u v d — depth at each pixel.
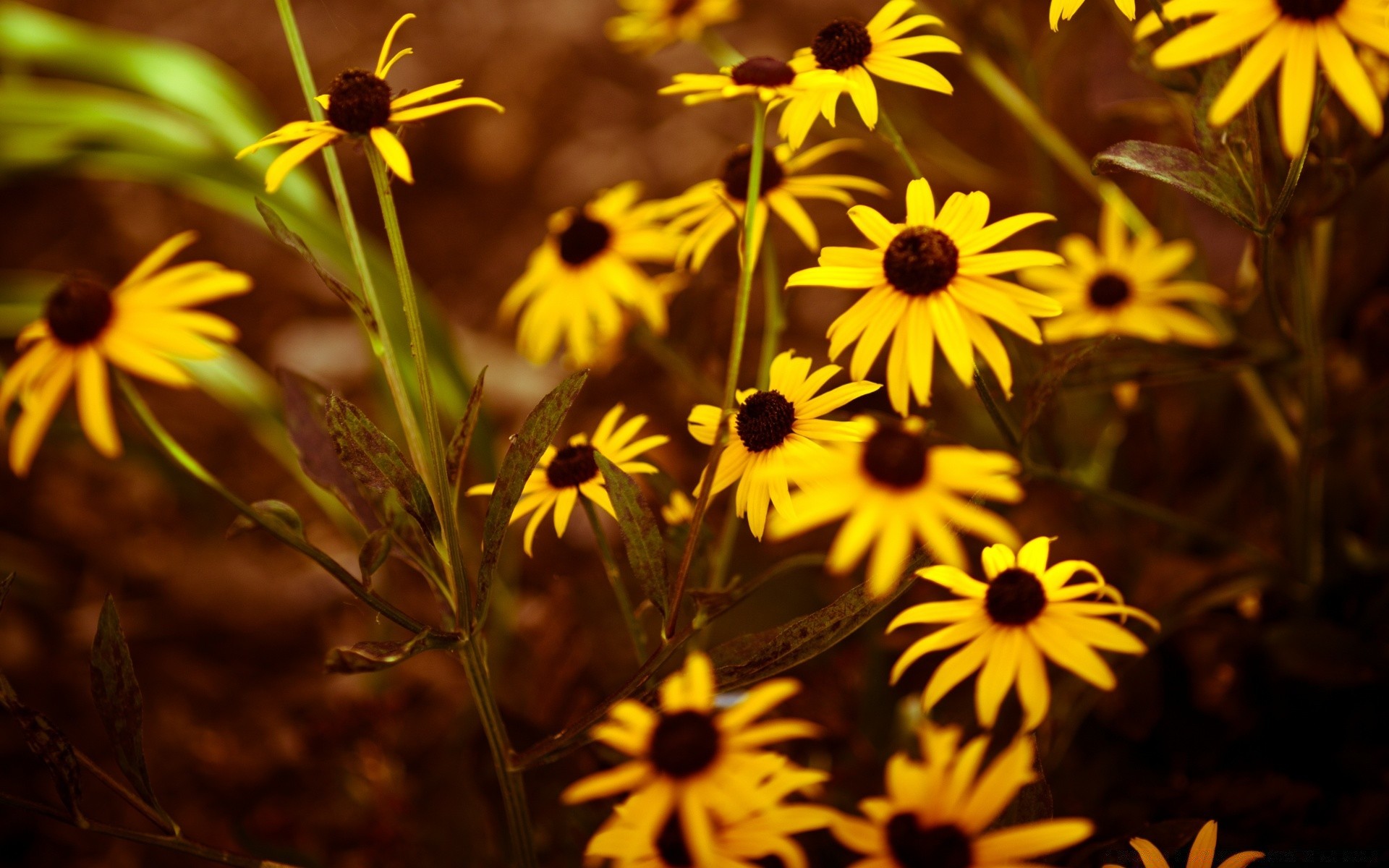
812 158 1.01
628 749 0.82
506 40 2.09
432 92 0.89
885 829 0.82
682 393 1.43
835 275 0.87
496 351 1.78
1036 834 0.82
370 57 2.05
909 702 1.02
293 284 1.92
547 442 0.89
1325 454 1.04
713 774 0.82
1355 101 0.82
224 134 1.44
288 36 0.90
